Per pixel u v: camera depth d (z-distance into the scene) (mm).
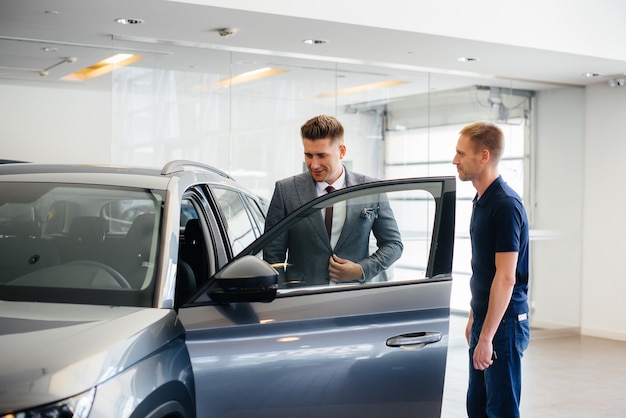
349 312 2771
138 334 2131
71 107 7676
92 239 2590
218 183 3607
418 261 2979
